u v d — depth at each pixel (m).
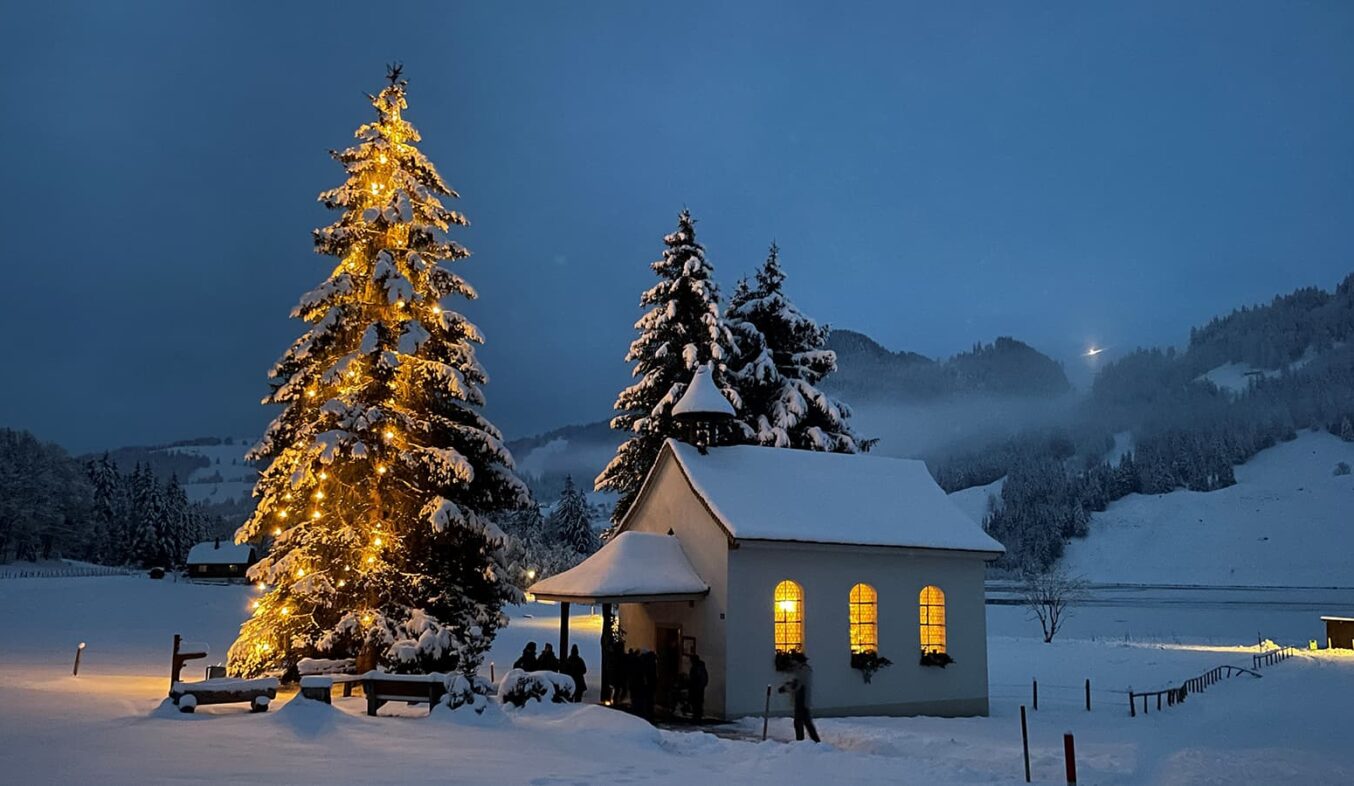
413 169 29.22
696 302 39.28
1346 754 19.08
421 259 27.80
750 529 24.86
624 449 38.88
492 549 28.47
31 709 17.00
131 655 38.16
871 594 27.14
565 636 25.23
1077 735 22.75
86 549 138.38
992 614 111.69
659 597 24.70
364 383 26.66
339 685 24.47
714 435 29.22
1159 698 29.23
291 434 27.81
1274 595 164.25
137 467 143.62
